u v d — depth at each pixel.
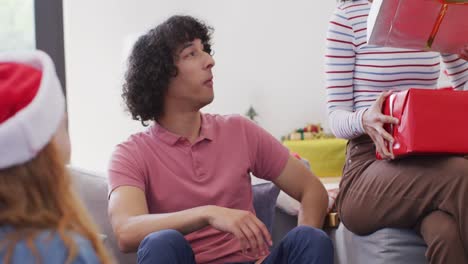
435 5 1.57
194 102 1.80
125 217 1.67
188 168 1.79
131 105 1.88
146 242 1.46
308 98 4.21
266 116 4.21
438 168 1.56
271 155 1.89
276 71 4.21
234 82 4.21
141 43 1.85
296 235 1.54
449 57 1.87
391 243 1.68
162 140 1.81
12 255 0.84
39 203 0.89
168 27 1.82
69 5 3.72
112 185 1.75
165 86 1.81
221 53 4.21
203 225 1.57
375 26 1.63
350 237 1.86
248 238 1.50
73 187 0.97
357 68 1.84
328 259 1.50
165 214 1.62
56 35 3.15
